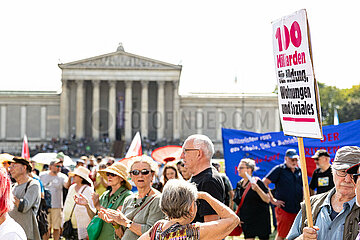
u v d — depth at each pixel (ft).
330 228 23.68
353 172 22.34
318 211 24.71
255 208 50.42
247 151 69.36
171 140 394.93
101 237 37.14
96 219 37.29
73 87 408.26
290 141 67.82
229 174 69.46
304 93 23.30
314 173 51.85
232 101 415.64
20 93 416.26
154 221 30.19
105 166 67.72
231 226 22.99
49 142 409.28
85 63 393.70
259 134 69.15
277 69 25.41
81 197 37.60
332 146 62.90
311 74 22.72
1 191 20.99
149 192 32.01
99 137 413.59
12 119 416.26
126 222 29.58
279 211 52.75
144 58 394.32
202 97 412.98
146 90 395.14
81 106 393.50
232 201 56.49
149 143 376.27
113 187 38.68
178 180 22.39
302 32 22.93
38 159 72.74
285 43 24.41
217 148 412.16
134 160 32.27
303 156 24.06
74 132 404.77
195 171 31.01
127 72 392.88
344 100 451.12
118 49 394.52
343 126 62.75
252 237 50.49
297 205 52.08
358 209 22.99
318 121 22.54
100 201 39.27
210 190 29.35
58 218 66.49
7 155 44.86
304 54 23.00
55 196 66.23
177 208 21.59
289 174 52.60
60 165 68.28
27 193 41.91
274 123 413.39
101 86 418.92
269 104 414.41
